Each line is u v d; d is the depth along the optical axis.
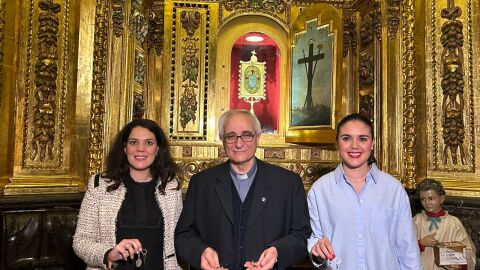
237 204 2.27
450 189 4.11
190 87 5.64
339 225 2.19
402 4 4.70
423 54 4.44
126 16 4.75
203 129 5.62
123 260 2.25
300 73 5.50
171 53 5.64
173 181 2.46
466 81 4.29
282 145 5.63
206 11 5.73
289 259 2.12
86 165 4.35
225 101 5.72
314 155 5.58
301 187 2.34
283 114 5.75
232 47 5.80
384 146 4.66
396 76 4.66
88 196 2.32
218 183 2.30
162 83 5.61
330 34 5.13
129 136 2.36
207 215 2.28
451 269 2.92
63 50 4.32
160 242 2.31
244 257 2.17
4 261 3.56
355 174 2.26
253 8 5.76
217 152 5.55
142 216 2.30
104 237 2.23
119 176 2.35
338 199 2.22
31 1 4.14
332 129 4.99
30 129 4.11
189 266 2.43
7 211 3.71
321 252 2.06
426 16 4.45
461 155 4.26
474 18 4.29
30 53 4.12
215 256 2.04
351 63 5.57
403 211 2.19
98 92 4.45
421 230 3.19
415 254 2.17
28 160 4.09
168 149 2.50
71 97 4.34
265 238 2.19
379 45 4.84
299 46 5.54
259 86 5.78
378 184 2.22
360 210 2.19
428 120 4.37
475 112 4.22
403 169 4.55
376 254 2.14
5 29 3.94
